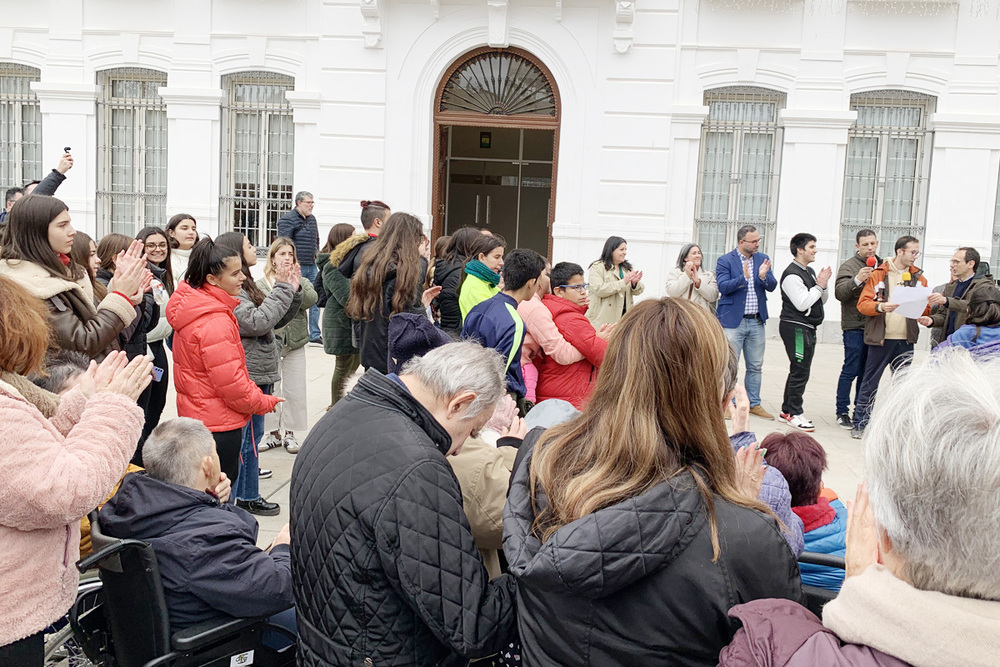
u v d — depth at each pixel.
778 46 11.70
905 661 1.18
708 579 1.70
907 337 7.16
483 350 2.32
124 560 2.53
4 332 2.35
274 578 2.63
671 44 11.70
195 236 6.54
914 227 12.04
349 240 5.98
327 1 12.03
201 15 12.35
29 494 2.06
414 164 12.24
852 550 1.54
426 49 12.05
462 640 1.99
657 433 1.80
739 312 7.82
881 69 11.67
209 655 2.61
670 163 11.91
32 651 2.21
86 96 12.65
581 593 1.68
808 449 3.06
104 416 2.29
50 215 3.55
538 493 1.97
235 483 4.43
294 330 6.14
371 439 2.12
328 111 12.23
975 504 1.15
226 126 12.66
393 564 2.00
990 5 11.41
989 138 11.60
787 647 1.36
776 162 12.05
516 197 15.31
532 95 12.27
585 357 4.93
